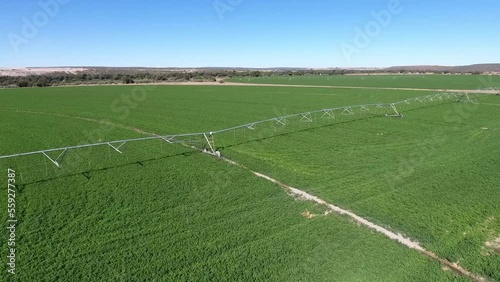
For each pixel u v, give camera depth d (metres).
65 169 24.47
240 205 19.89
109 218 18.05
